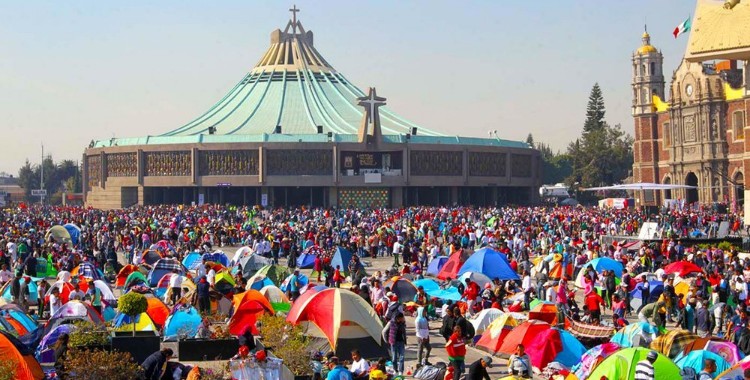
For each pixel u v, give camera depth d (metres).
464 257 48.81
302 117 155.12
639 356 23.27
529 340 29.53
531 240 71.69
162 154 142.75
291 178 138.38
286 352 25.38
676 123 133.88
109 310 35.56
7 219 91.94
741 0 63.97
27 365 23.28
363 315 29.62
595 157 186.12
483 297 37.19
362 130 138.88
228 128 151.62
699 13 65.62
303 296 30.56
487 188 152.00
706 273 44.47
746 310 31.53
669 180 136.25
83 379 22.47
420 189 146.75
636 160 142.00
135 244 68.06
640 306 41.31
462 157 144.25
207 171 140.25
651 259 51.84
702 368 25.42
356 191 141.25
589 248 56.72
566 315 33.38
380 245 71.19
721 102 125.75
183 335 29.42
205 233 75.12
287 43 171.00
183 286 40.44
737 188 123.12
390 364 29.53
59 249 53.25
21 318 31.31
